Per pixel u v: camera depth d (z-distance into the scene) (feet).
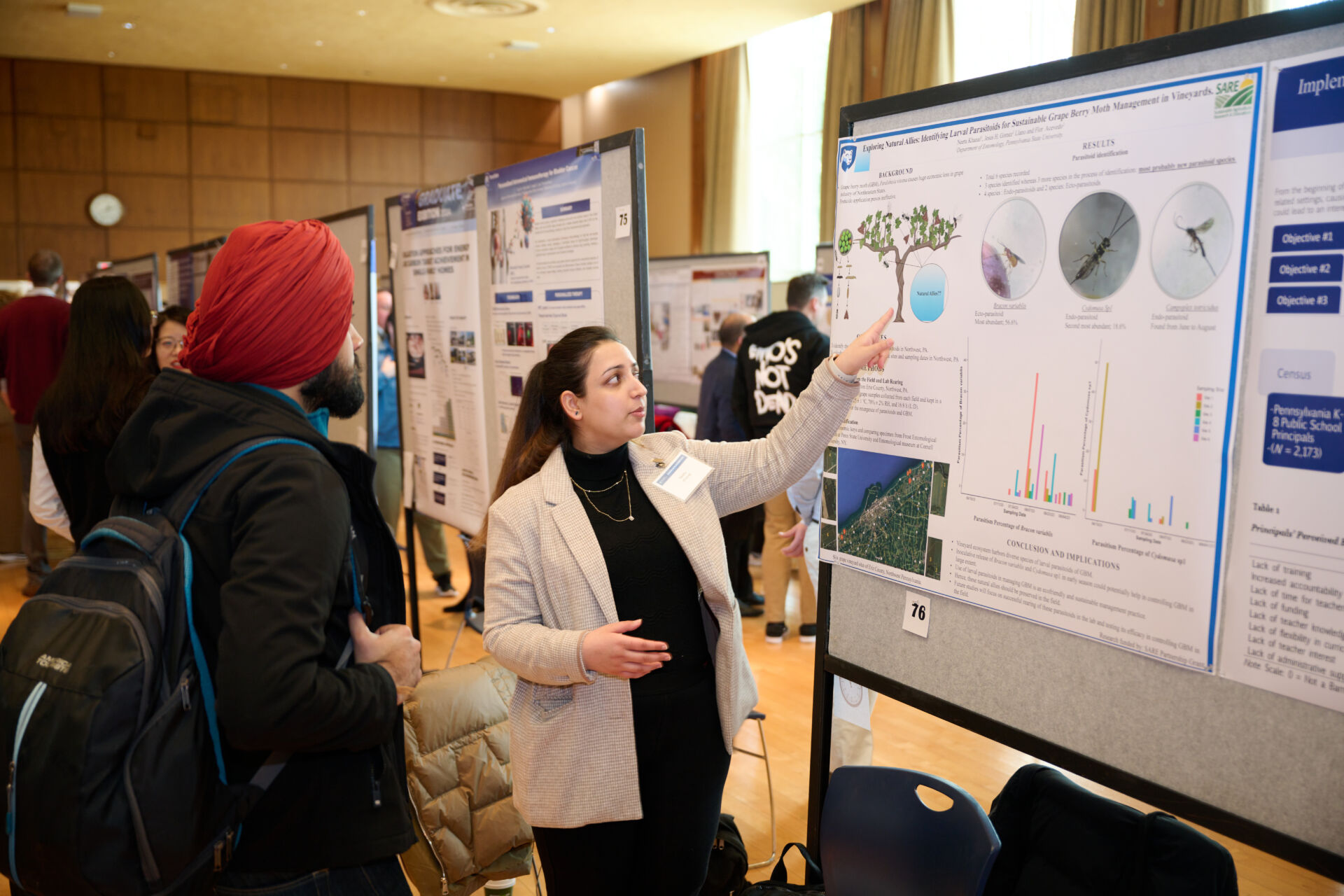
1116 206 4.18
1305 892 7.29
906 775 5.17
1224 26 3.76
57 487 7.15
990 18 24.88
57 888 3.25
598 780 4.90
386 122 39.65
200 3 27.37
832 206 28.43
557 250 7.79
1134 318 4.15
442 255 10.01
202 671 3.42
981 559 4.95
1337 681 3.57
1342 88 3.44
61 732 3.15
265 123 38.09
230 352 3.62
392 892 3.96
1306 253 3.56
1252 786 3.87
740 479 5.55
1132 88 4.10
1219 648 3.93
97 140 36.01
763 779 9.52
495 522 5.28
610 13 28.50
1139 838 5.16
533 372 5.68
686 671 5.22
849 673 5.87
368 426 10.49
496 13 28.27
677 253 37.37
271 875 3.68
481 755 6.39
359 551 3.94
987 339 4.83
